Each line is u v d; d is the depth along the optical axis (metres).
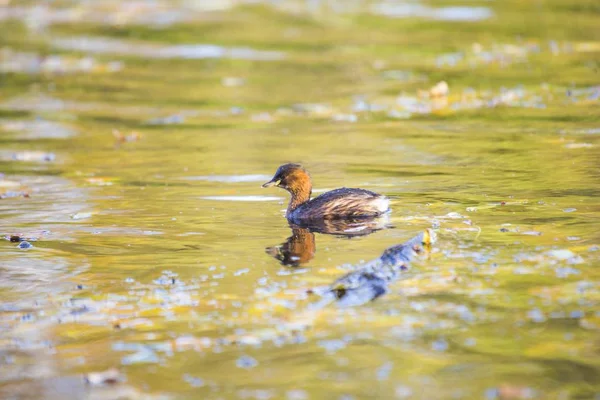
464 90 25.23
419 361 8.40
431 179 15.96
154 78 29.31
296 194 14.18
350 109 23.64
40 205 15.02
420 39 34.88
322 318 9.45
